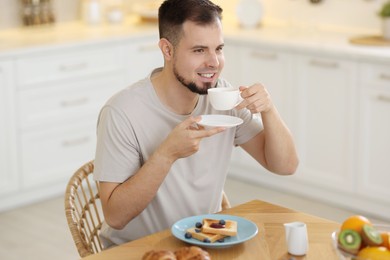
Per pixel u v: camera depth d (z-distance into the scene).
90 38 4.91
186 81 2.32
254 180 5.20
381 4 4.99
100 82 5.04
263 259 2.03
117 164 2.34
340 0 5.21
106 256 2.05
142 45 5.23
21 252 4.04
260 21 5.45
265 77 4.97
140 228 2.47
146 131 2.39
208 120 2.28
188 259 1.86
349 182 4.61
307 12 5.42
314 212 4.62
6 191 4.66
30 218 4.54
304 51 4.68
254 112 2.33
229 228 2.12
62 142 4.90
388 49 4.44
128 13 6.03
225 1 5.96
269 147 2.50
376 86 4.36
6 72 4.54
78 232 2.39
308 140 4.80
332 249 2.09
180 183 2.43
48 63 4.73
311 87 4.71
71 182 2.56
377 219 4.49
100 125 2.40
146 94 2.41
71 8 5.65
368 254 1.80
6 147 4.62
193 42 2.27
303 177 4.86
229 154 2.54
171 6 2.32
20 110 4.65
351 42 4.66
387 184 4.43
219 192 2.54
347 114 4.54
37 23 5.34
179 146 2.21
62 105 4.86
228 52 5.16
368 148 4.48
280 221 2.30
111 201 2.30
